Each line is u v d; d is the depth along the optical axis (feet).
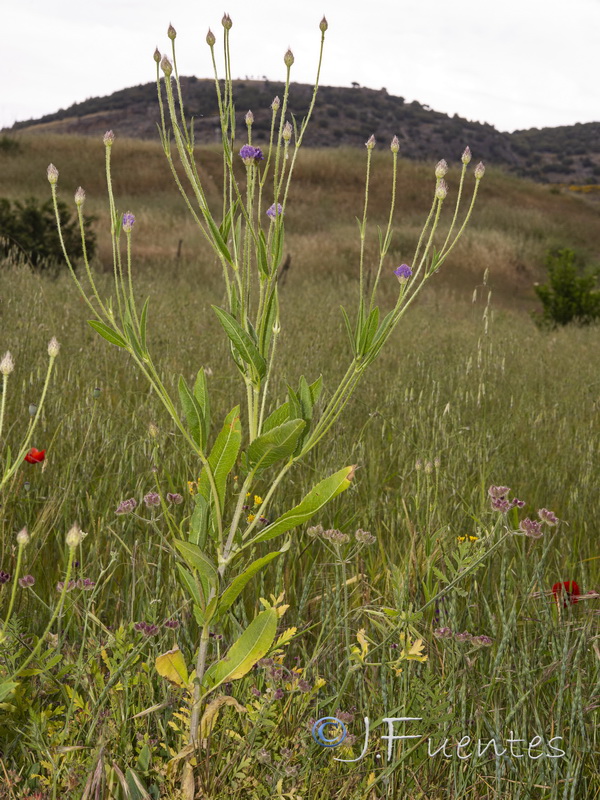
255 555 9.02
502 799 6.00
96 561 7.94
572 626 6.99
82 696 6.43
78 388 14.23
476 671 6.88
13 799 5.33
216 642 6.56
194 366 18.22
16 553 8.62
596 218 123.95
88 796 5.04
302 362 18.99
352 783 5.70
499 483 11.77
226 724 5.86
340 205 102.47
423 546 8.45
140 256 56.24
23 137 110.42
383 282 56.75
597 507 12.11
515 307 65.57
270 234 5.61
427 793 5.88
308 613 8.23
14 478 9.75
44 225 43.21
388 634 6.34
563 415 18.35
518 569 8.63
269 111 228.22
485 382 18.39
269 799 5.38
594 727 6.31
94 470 10.77
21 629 6.47
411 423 13.94
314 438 5.53
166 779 5.46
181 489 10.21
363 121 286.46
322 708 6.51
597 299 50.88
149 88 301.43
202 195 5.59
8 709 5.73
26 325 18.04
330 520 10.40
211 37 5.51
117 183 96.63
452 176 122.01
